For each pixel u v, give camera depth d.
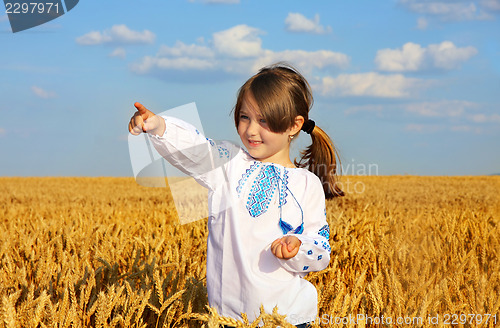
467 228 6.86
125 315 2.40
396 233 5.73
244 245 2.07
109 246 4.13
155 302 2.67
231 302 2.09
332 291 2.83
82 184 32.41
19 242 5.23
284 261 1.97
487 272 4.53
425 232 6.18
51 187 28.84
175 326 2.38
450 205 15.54
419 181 34.00
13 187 28.64
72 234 4.83
